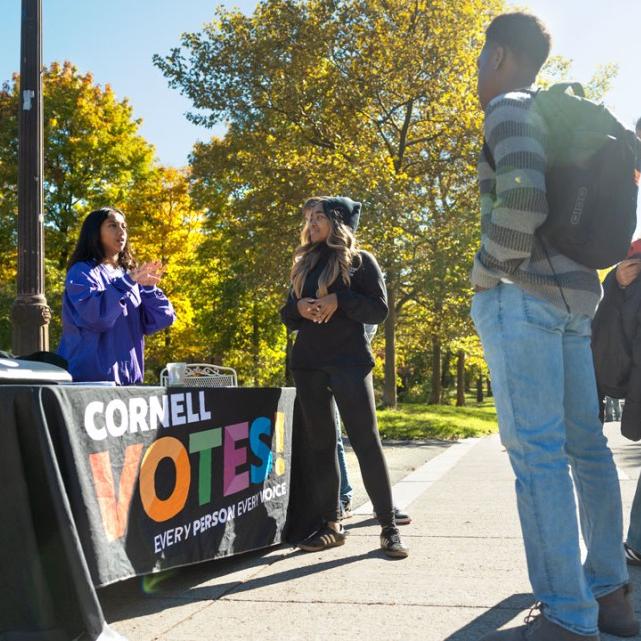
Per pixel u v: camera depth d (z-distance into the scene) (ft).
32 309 22.84
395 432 45.03
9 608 7.84
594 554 8.20
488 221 7.64
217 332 93.66
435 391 110.63
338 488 12.94
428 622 8.57
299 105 61.98
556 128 7.48
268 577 10.94
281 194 60.95
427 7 60.64
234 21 64.03
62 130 82.48
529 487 7.47
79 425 8.56
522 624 8.34
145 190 84.64
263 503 12.49
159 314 13.61
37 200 23.04
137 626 8.86
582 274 7.68
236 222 66.18
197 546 10.66
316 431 12.73
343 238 12.68
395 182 60.13
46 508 7.93
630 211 7.61
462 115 61.57
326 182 58.18
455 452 33.60
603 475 8.22
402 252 59.93
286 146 62.59
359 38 61.05
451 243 61.52
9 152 81.76
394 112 67.31
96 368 12.55
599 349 10.73
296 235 60.80
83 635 7.77
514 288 7.63
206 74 62.85
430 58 60.70
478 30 61.26
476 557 11.50
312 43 60.54
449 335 77.41
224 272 88.12
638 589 9.62
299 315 12.87
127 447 9.37
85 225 13.32
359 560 11.69
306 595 9.89
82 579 7.71
